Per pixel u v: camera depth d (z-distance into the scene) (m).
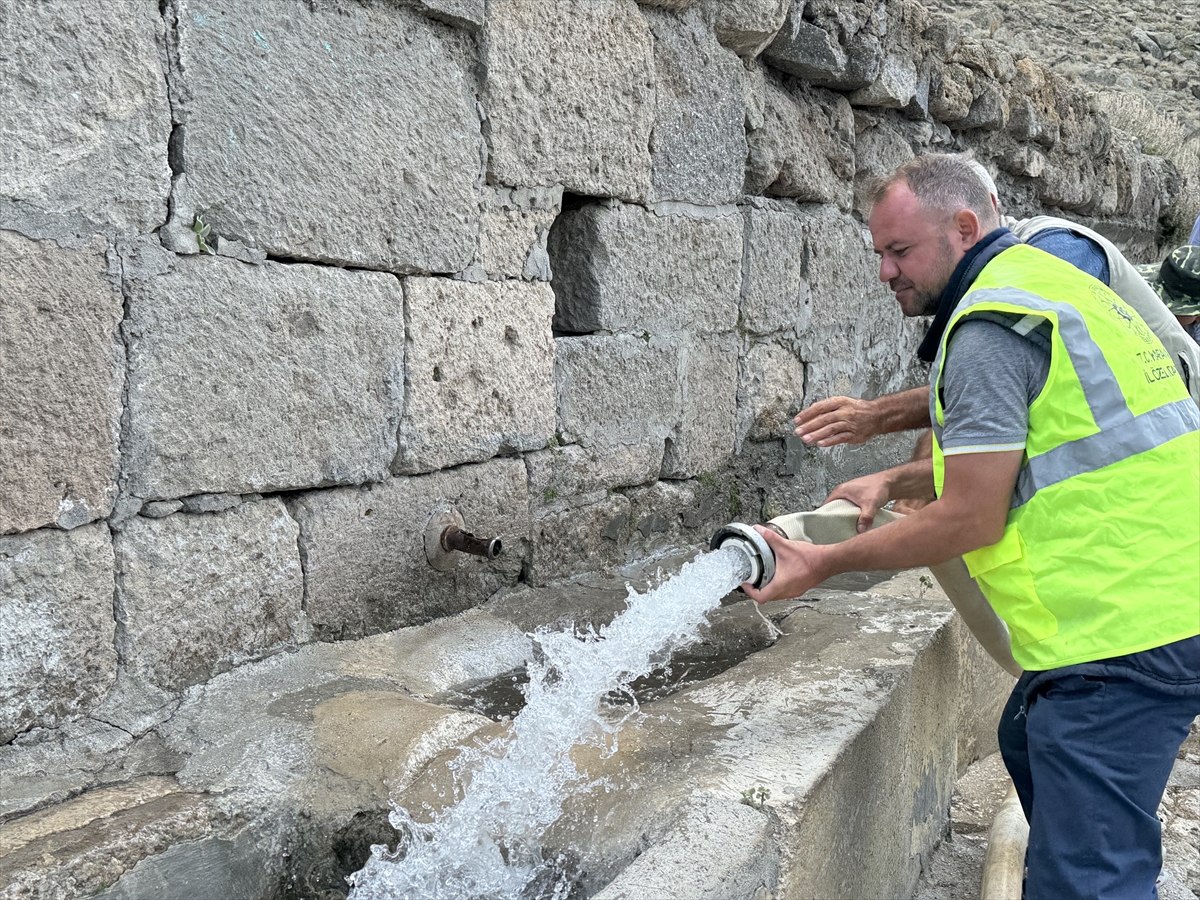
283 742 2.18
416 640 2.86
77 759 2.10
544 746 2.08
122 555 2.23
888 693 2.50
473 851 1.97
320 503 2.66
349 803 2.05
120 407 2.19
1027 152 6.49
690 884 1.65
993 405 1.89
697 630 3.15
